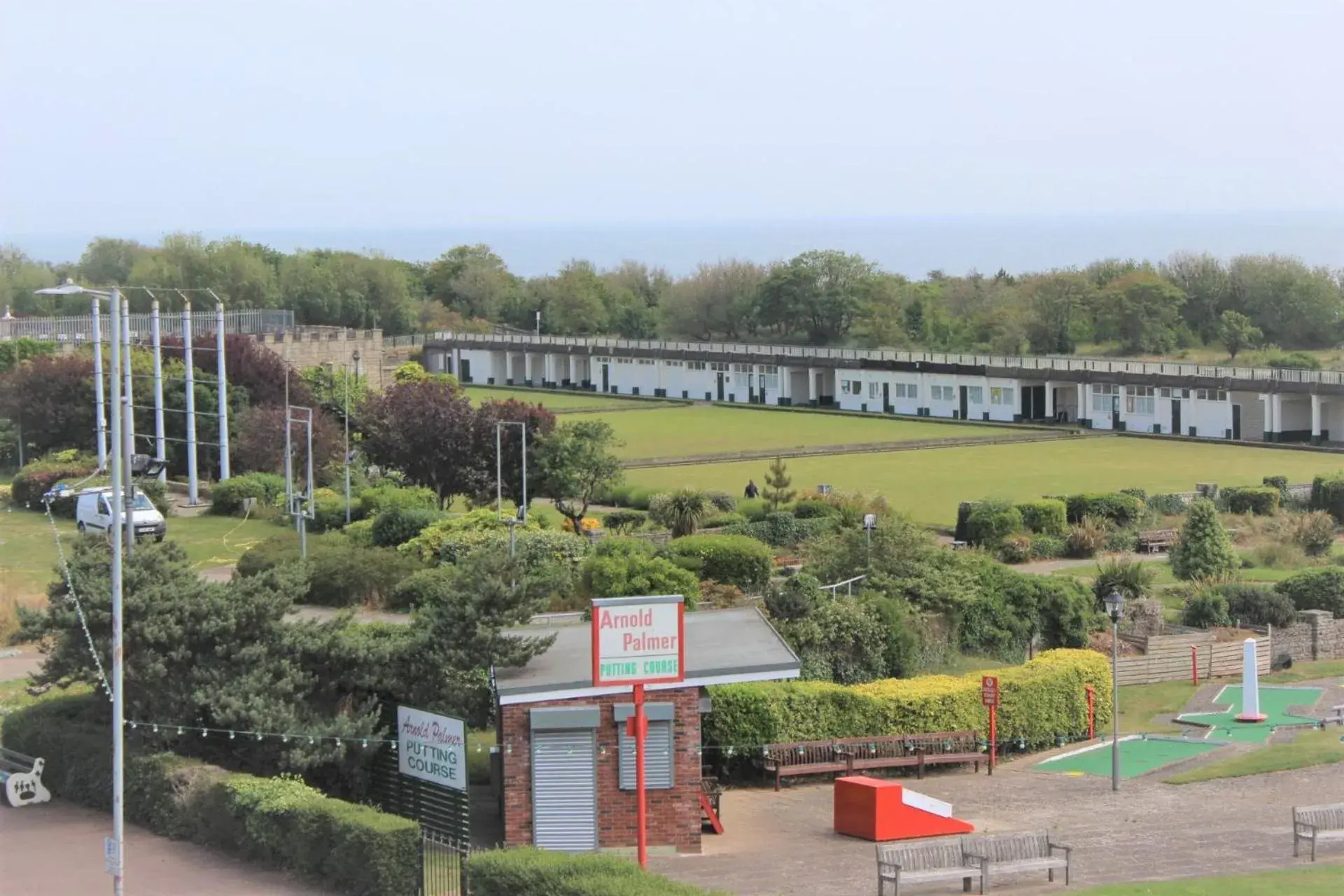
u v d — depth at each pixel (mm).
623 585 48312
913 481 91375
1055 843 29844
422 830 27969
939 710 38219
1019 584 49438
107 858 26734
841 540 50406
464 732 29781
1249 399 112625
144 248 188750
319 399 98312
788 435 118500
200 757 33000
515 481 75125
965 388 131125
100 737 34156
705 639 33625
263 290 174875
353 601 52969
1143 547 68688
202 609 33156
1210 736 41469
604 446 72312
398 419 76000
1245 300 174375
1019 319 171125
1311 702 45875
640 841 28219
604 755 30406
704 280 198500
